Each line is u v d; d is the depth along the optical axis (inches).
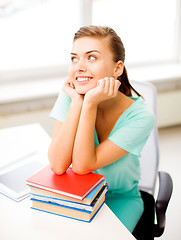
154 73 111.2
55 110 50.4
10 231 35.1
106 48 41.8
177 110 117.0
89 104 42.4
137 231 47.8
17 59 103.7
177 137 118.0
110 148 43.4
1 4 95.6
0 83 100.0
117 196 51.8
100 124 48.8
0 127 92.7
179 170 97.3
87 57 41.8
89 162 41.7
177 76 107.0
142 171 58.6
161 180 50.6
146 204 53.1
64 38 107.2
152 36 121.6
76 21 106.9
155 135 57.2
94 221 36.7
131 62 118.3
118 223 36.4
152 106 57.7
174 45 124.5
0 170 47.8
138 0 113.9
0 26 97.8
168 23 122.6
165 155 105.7
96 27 42.3
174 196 85.4
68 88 48.6
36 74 104.9
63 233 34.8
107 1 108.4
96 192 37.5
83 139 42.0
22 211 38.4
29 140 57.9
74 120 45.3
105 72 42.5
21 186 42.6
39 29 103.0
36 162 49.0
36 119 95.8
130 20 115.0
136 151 45.1
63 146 43.1
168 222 75.6
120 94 48.1
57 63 107.8
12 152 53.0
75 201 36.1
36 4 99.7
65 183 38.2
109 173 48.0
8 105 91.0
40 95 90.6
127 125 45.1
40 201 38.0
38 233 34.8
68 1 103.7
